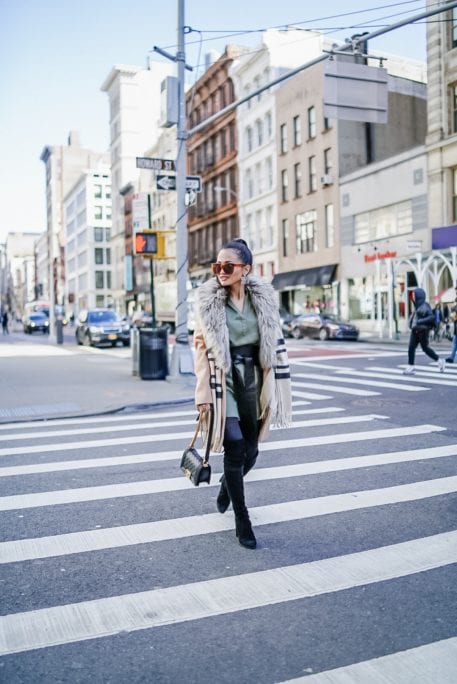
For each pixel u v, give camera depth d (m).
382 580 3.56
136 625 3.08
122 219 77.19
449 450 6.87
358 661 2.74
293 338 34.41
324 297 39.69
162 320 46.44
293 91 41.28
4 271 196.00
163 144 61.53
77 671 2.69
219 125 52.12
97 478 5.91
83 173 93.00
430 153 30.41
